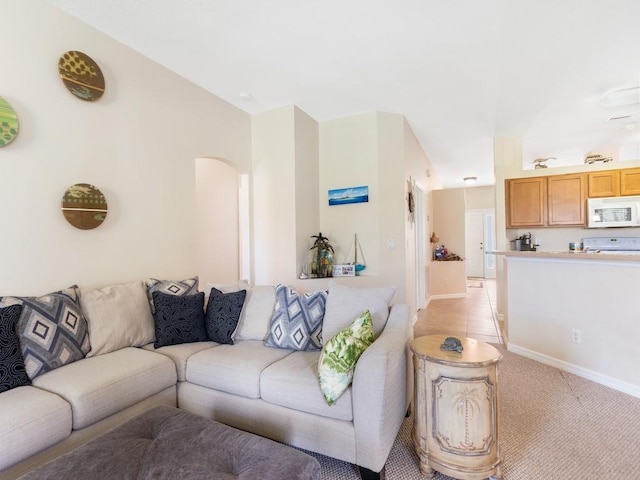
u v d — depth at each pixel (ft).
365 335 6.04
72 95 7.82
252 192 13.56
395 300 13.55
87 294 7.43
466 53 9.34
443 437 5.36
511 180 16.46
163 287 8.78
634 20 7.86
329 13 7.72
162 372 6.69
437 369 5.41
